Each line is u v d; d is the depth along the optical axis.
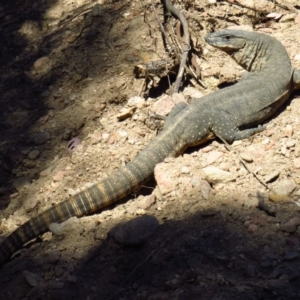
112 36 10.34
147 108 9.02
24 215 8.34
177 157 7.86
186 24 9.70
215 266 6.21
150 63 9.34
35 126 9.52
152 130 8.76
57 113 9.60
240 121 7.95
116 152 8.56
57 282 6.40
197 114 7.89
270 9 10.36
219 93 8.11
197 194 7.16
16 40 11.15
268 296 5.77
